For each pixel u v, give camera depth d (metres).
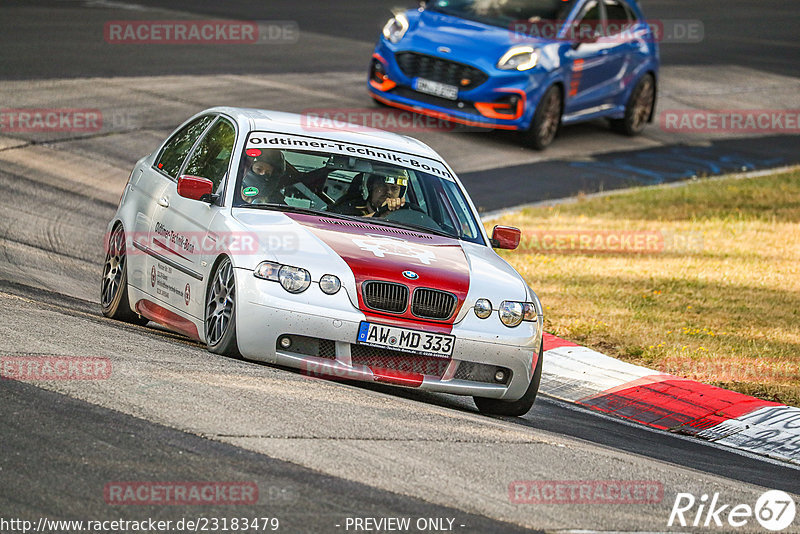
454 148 62.69
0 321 23.80
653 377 32.84
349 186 27.59
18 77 62.09
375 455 18.88
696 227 54.06
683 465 24.55
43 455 16.72
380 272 24.45
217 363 23.28
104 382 20.39
